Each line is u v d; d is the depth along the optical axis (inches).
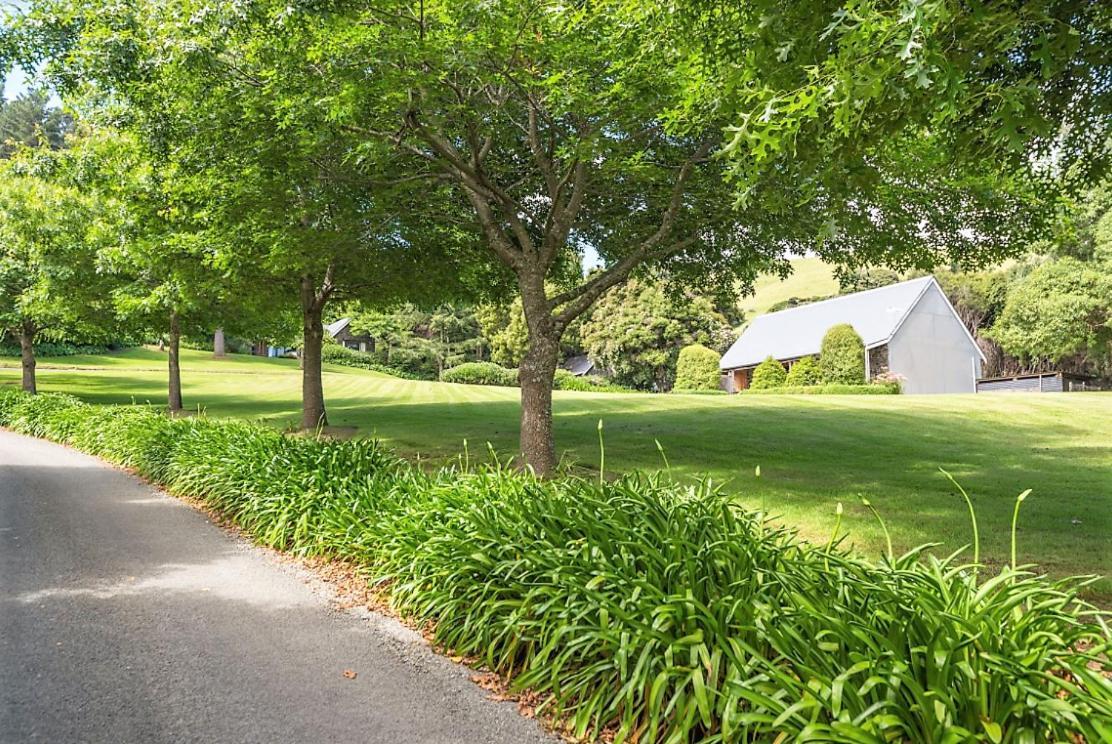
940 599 124.4
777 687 117.2
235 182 370.9
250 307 601.6
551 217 395.5
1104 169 195.6
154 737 130.6
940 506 330.6
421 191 412.8
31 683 153.3
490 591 177.2
